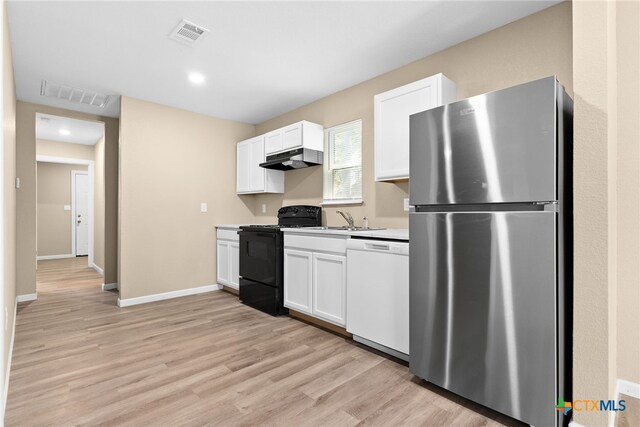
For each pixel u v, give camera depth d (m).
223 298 3.80
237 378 1.92
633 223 1.68
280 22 2.20
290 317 3.08
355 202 3.19
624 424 1.45
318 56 2.66
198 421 1.52
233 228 3.84
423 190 1.79
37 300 3.72
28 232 3.71
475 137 1.58
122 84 3.21
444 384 1.71
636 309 1.68
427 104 2.30
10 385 1.84
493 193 1.52
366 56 2.66
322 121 3.58
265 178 3.92
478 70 2.35
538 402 1.39
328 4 2.02
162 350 2.32
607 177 1.34
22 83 3.17
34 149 3.73
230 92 3.42
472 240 1.59
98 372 2.00
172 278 3.82
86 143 5.90
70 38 2.37
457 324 1.65
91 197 6.10
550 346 1.36
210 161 4.17
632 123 1.69
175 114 3.87
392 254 2.10
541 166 1.38
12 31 2.26
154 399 1.70
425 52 2.60
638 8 1.69
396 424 1.50
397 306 2.07
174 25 2.23
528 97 1.42
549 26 2.04
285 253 3.07
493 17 2.15
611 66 1.45
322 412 1.59
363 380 1.89
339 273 2.53
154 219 3.70
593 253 1.37
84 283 4.67
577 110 1.40
